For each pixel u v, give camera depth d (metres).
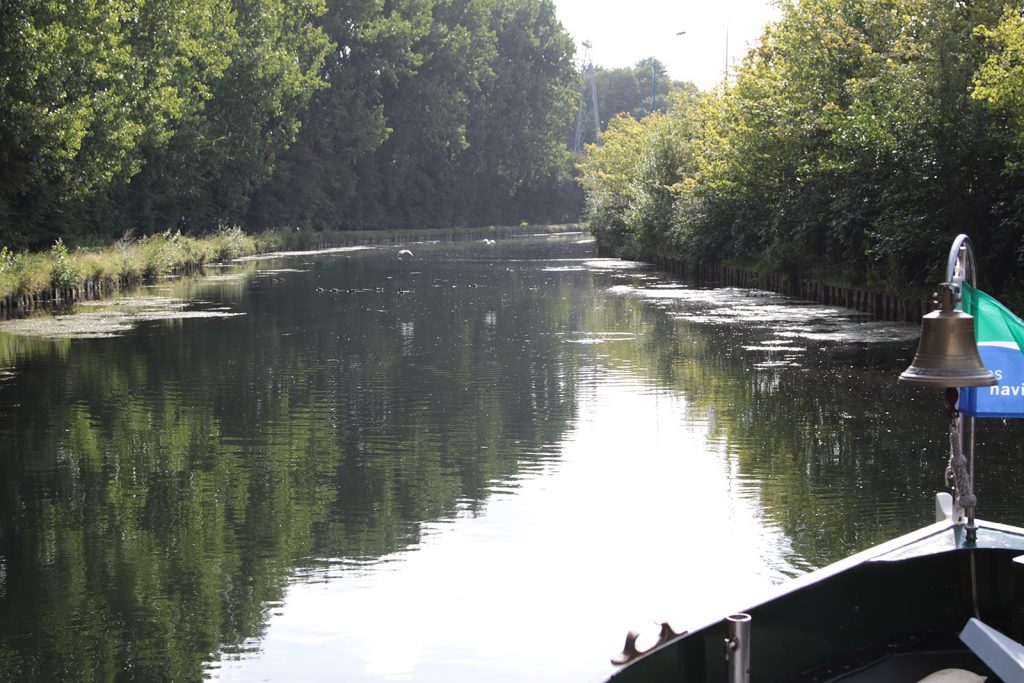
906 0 26.30
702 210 42.75
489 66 102.75
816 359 20.56
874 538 9.62
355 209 94.75
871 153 26.44
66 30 36.12
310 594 8.62
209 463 13.04
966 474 5.53
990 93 19.84
